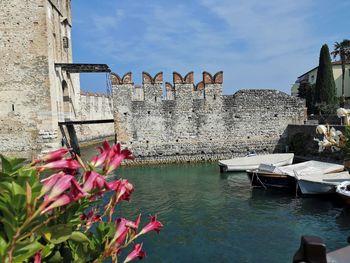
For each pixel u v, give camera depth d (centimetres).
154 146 2950
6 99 2861
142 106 2917
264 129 3089
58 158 249
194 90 3092
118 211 1639
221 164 2547
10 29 2834
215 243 1207
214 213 1573
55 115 2975
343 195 1489
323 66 4762
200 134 3008
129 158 269
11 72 2855
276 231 1312
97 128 5197
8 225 185
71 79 3744
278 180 1936
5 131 2872
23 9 2833
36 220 205
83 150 4000
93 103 4988
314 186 1756
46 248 218
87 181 229
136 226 276
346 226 1345
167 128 2958
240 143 3061
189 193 1966
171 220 1486
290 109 3111
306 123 3164
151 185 2195
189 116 2988
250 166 2539
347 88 5859
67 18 3697
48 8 2934
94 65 3025
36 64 2847
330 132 636
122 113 2902
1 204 187
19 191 185
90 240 256
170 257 1097
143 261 1064
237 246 1174
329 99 4734
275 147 3108
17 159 227
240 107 3050
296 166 2094
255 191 1964
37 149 2861
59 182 199
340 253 246
